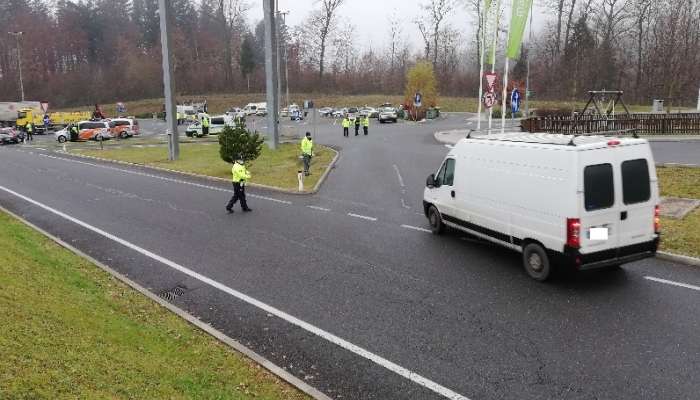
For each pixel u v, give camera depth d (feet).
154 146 127.95
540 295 28.45
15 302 22.20
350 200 55.88
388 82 326.44
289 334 24.63
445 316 26.08
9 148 131.23
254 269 33.88
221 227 45.09
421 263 34.35
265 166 83.10
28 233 40.70
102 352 19.85
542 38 284.20
